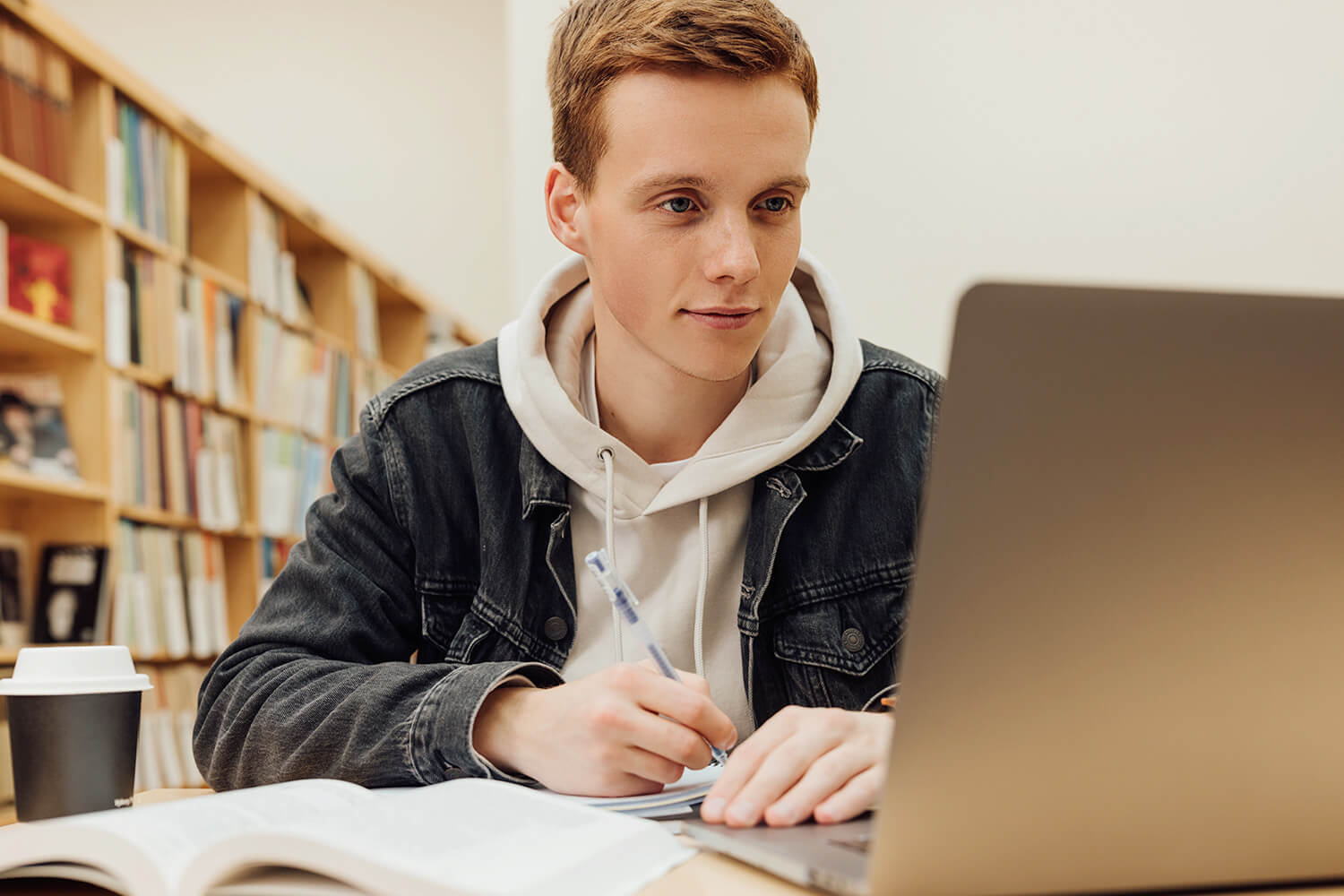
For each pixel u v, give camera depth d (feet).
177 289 9.77
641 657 3.72
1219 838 1.58
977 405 1.45
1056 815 1.53
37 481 8.07
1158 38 6.12
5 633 8.41
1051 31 6.18
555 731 2.51
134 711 2.69
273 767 2.93
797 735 2.11
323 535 3.76
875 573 3.84
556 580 3.78
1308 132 6.02
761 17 3.17
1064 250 6.17
